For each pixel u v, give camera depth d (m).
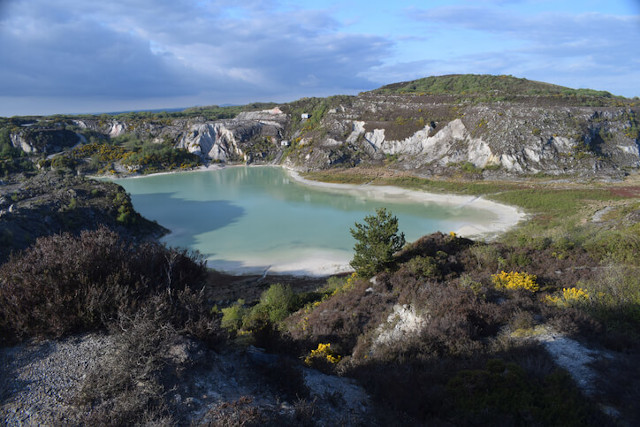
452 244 21.41
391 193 63.44
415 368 9.27
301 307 20.64
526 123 76.44
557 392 7.14
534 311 11.67
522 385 7.38
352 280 20.22
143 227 43.50
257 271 31.53
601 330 9.94
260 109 158.88
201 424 5.59
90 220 40.44
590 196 51.41
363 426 6.73
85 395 5.84
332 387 8.11
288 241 39.31
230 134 119.25
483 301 12.31
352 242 38.50
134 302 7.63
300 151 104.19
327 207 54.69
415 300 13.38
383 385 8.29
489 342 10.30
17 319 7.06
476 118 83.25
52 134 108.56
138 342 6.64
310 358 9.59
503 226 42.09
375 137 96.31
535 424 6.57
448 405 7.30
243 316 19.45
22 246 30.47
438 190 63.22
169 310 7.69
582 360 8.55
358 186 71.00
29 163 93.88
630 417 6.57
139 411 5.73
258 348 9.30
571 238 25.00
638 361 8.12
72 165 94.50
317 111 125.62
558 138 72.56
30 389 6.02
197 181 83.25
